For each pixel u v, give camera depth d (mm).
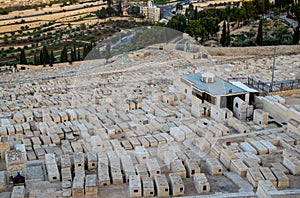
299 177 22172
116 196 20062
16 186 20250
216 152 23875
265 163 23688
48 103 35250
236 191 20656
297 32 57156
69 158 22672
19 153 22203
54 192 20281
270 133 27766
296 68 45062
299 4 70750
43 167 22812
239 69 44656
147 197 20031
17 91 42188
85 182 20438
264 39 58438
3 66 67438
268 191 19641
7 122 29719
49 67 60656
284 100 32375
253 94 32375
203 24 62781
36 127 28578
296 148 25016
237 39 61375
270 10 78438
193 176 21250
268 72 43031
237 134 27234
